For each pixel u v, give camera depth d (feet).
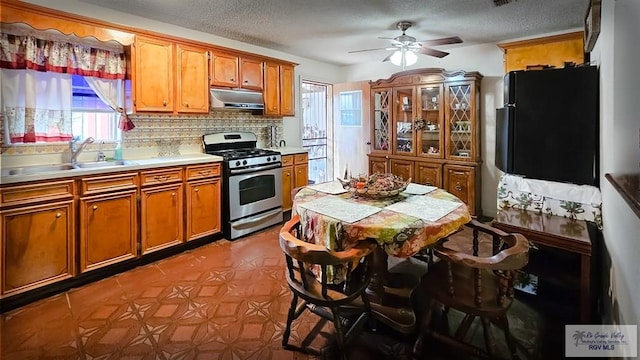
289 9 10.25
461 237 12.10
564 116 7.91
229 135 13.92
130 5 9.95
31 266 7.77
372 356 6.03
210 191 11.57
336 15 10.75
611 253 6.03
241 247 11.39
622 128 4.74
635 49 4.02
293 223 6.39
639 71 3.82
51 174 7.94
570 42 11.60
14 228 7.49
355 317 6.90
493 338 5.92
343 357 5.62
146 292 8.30
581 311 6.47
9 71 8.60
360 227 5.45
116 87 10.46
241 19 11.16
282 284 8.73
